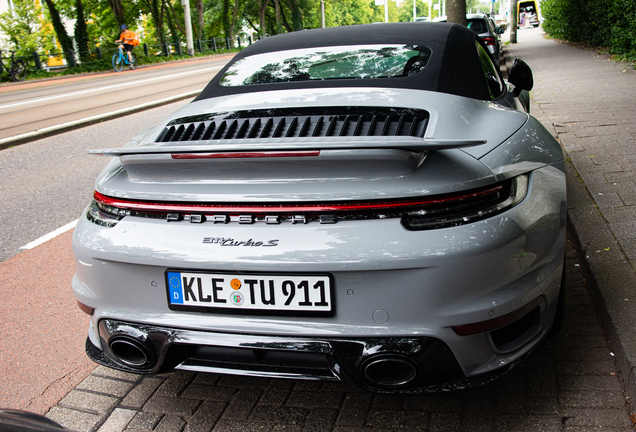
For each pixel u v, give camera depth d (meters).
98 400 2.43
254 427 2.18
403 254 1.74
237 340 1.90
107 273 2.05
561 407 2.13
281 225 1.83
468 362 1.86
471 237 1.78
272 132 2.14
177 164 1.93
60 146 8.49
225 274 1.88
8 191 6.08
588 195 4.13
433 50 2.71
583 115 6.93
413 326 1.80
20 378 2.63
